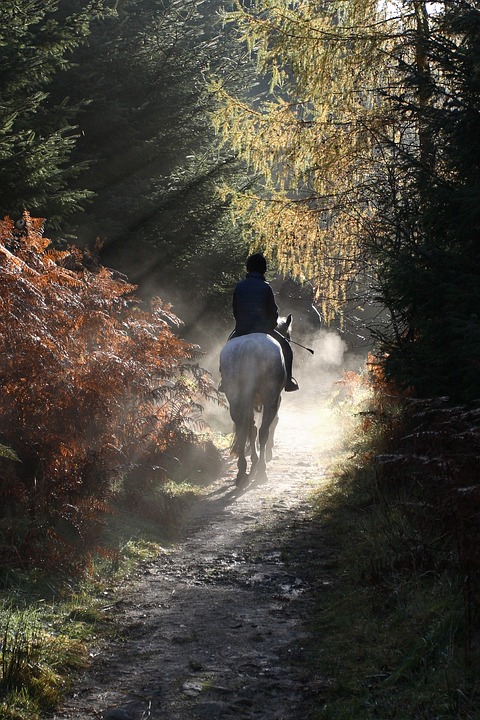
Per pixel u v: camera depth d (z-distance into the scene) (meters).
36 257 8.03
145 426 9.04
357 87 11.66
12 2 11.98
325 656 5.05
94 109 16.34
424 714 4.08
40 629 5.23
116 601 6.15
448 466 5.07
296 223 12.85
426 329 7.45
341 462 11.28
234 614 5.89
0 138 11.59
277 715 4.35
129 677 4.82
